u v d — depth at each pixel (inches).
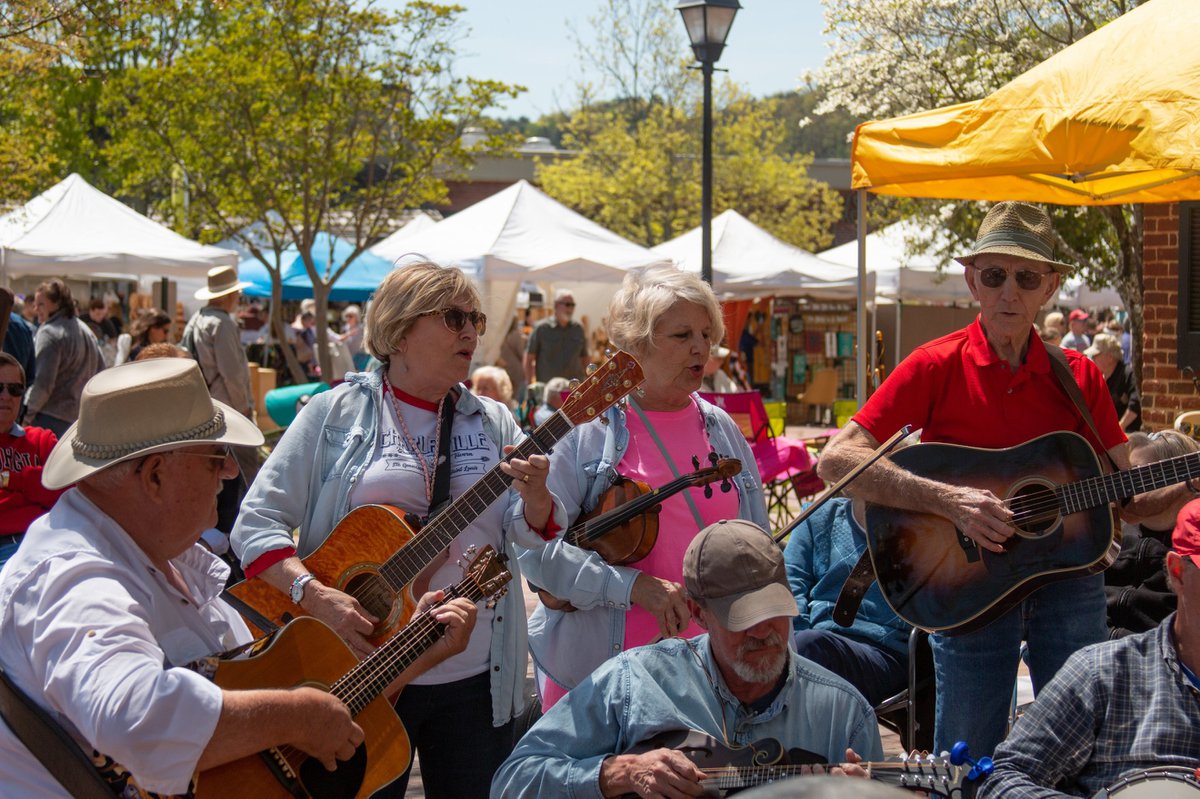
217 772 102.0
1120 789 107.1
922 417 162.2
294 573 129.8
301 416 139.9
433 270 137.6
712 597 110.7
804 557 193.5
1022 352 159.9
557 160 1465.3
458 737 139.5
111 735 86.9
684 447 148.1
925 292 719.7
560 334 625.3
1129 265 504.4
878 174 189.2
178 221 905.5
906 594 157.6
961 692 157.6
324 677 112.3
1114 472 152.8
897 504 157.3
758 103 1395.2
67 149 908.6
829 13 624.4
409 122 767.1
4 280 580.4
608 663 118.9
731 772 107.0
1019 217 157.6
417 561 131.1
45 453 225.8
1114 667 113.4
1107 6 518.6
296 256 896.3
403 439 138.6
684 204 1360.7
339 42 731.4
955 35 593.6
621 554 141.3
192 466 99.7
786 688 114.7
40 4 408.8
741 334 1010.1
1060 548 153.6
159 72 725.3
